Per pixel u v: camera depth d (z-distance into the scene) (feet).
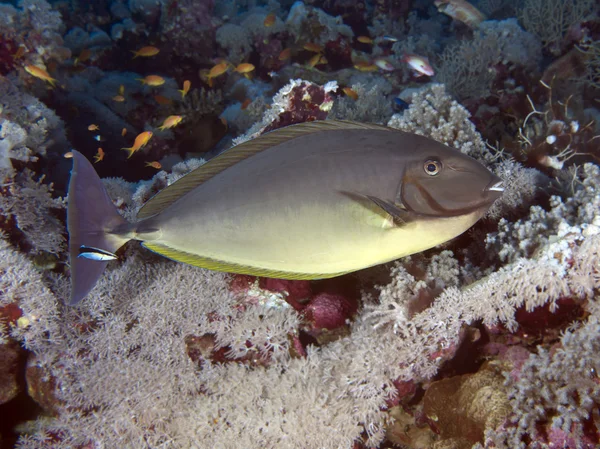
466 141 3.26
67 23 10.88
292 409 2.65
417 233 2.02
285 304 3.02
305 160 2.04
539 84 5.91
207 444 2.69
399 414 2.81
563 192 3.18
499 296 2.46
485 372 2.56
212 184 2.10
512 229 2.85
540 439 2.14
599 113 5.40
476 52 6.26
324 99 3.47
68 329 2.94
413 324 2.59
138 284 3.10
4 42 5.27
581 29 6.10
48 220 3.38
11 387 3.03
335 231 2.04
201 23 8.51
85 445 2.79
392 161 2.02
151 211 2.19
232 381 2.79
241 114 6.96
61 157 4.77
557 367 2.21
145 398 2.77
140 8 8.81
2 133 3.23
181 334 2.93
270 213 2.05
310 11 8.18
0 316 2.81
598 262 2.37
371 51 9.41
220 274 3.05
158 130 6.76
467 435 2.43
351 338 2.81
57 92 6.19
